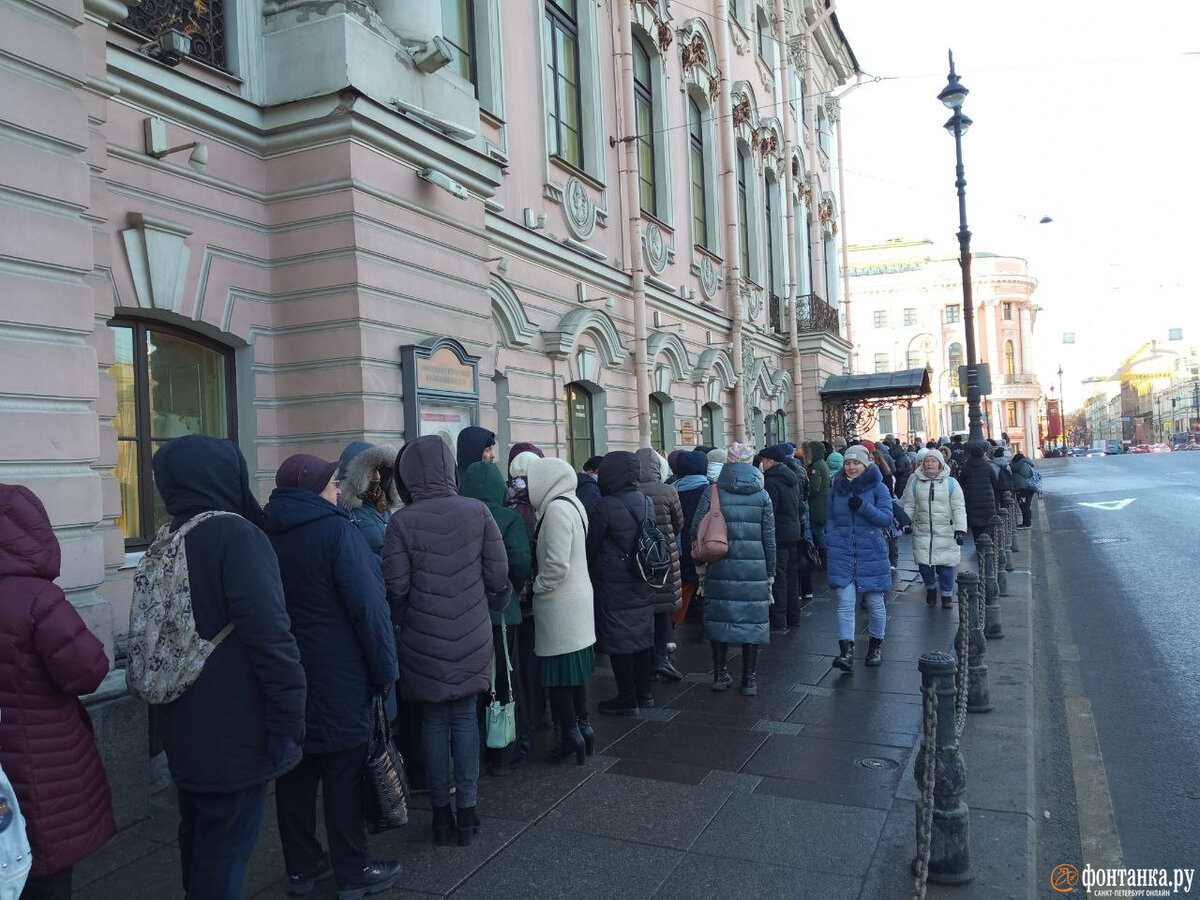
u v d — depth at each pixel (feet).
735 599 20.51
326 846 13.44
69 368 13.19
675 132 48.03
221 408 20.26
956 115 53.26
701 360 50.34
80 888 12.08
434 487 13.29
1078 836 13.87
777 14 66.95
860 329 218.18
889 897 11.41
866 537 22.48
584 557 16.49
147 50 17.71
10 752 8.07
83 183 13.53
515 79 32.19
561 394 34.71
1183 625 26.84
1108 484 91.50
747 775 15.67
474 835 13.37
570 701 16.29
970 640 18.97
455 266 23.88
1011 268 211.61
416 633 12.84
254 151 20.49
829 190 85.35
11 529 8.38
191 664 9.07
